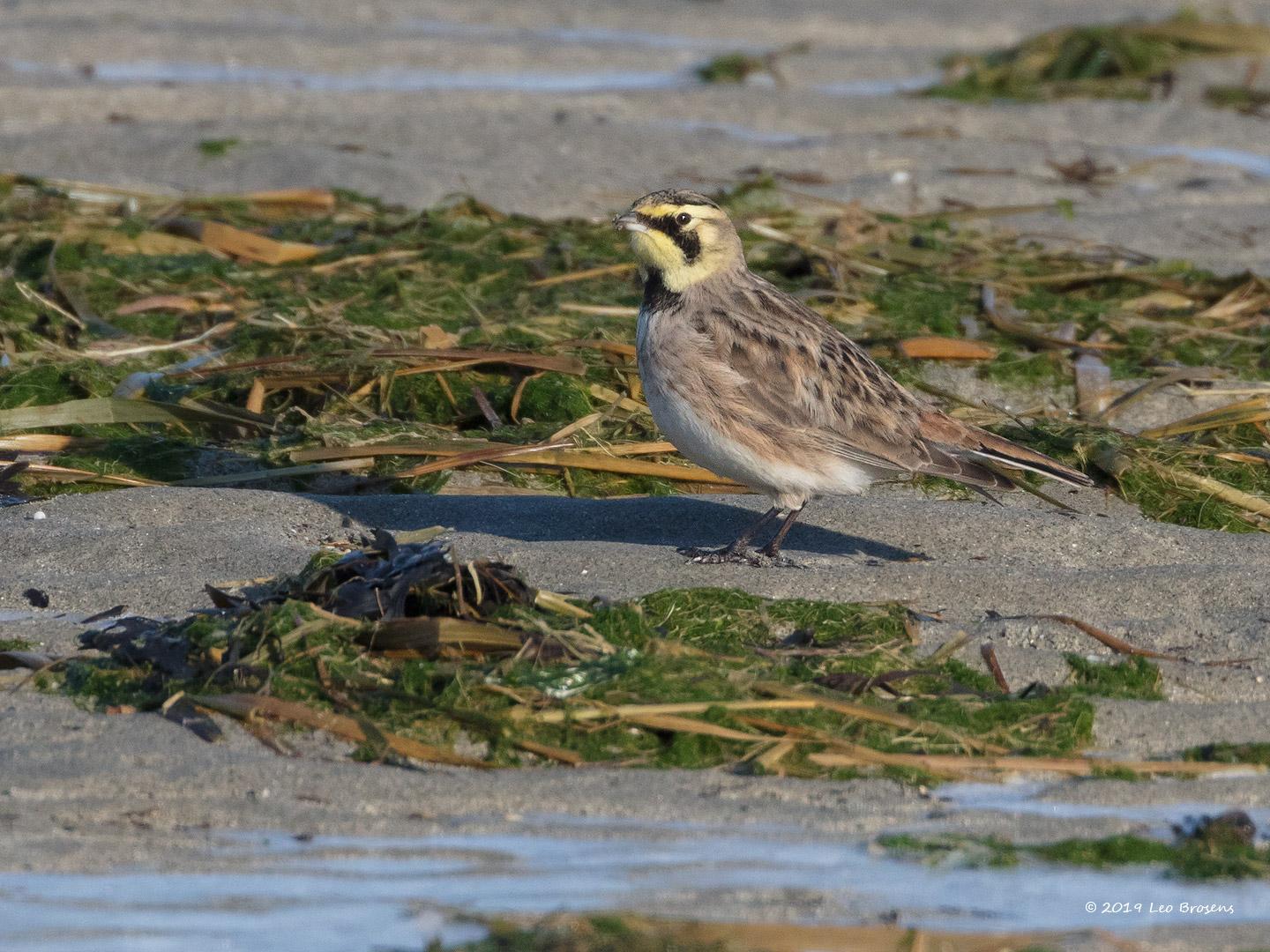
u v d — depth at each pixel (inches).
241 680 382.0
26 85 1000.9
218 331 655.1
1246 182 940.6
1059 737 378.6
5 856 318.7
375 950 291.9
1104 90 1125.1
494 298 701.3
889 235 806.5
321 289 700.0
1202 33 1198.9
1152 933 304.0
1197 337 692.7
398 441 557.9
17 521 489.1
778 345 478.0
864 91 1117.7
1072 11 1341.0
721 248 490.0
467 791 349.4
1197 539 506.3
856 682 393.4
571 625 403.9
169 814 336.5
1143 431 599.8
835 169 935.7
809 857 327.9
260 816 336.8
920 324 689.0
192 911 304.2
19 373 603.8
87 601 437.1
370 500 515.8
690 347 475.5
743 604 428.8
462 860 323.9
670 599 428.5
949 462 477.1
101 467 538.6
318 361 612.4
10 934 294.4
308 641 389.7
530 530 500.1
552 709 374.0
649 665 389.1
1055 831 340.5
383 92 1036.5
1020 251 794.2
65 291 681.6
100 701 382.0
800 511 510.3
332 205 821.2
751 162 935.0
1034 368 650.2
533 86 1091.9
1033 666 411.2
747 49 1205.7
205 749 360.8
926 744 372.5
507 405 596.4
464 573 413.7
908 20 1293.1
